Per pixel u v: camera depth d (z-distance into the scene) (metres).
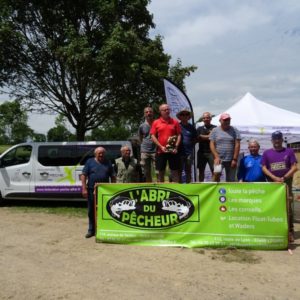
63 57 14.84
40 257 6.83
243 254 6.91
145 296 5.08
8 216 10.66
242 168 8.34
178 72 17.84
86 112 18.00
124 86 16.92
